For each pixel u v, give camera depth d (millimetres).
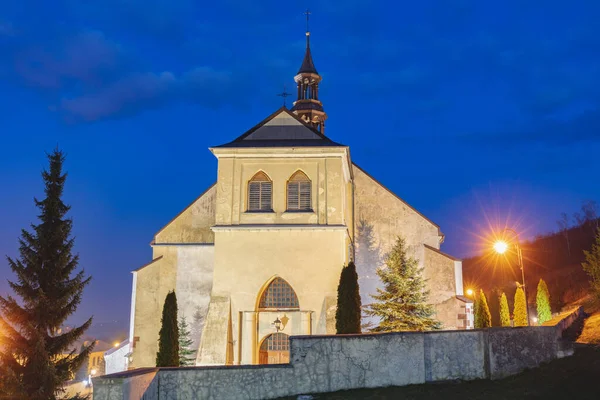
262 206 34406
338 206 33906
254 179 34750
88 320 26453
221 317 32344
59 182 27141
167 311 26609
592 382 19453
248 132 36375
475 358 21562
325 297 32656
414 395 19875
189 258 39031
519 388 20062
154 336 37906
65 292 25734
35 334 24375
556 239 86125
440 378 21281
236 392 20594
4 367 23531
